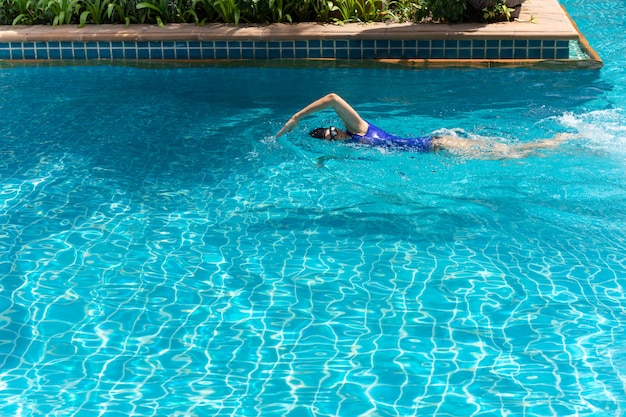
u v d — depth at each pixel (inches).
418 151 235.3
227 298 163.0
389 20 362.9
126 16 375.9
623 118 258.4
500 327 150.6
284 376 137.4
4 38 358.9
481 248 181.6
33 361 143.3
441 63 335.0
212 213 203.2
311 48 347.6
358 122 240.7
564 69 320.5
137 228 195.8
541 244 183.0
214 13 374.0
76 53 359.3
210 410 129.0
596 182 213.9
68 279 171.9
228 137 257.1
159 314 157.8
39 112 287.0
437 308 157.6
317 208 204.2
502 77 311.7
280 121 270.1
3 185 222.8
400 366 139.6
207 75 330.3
